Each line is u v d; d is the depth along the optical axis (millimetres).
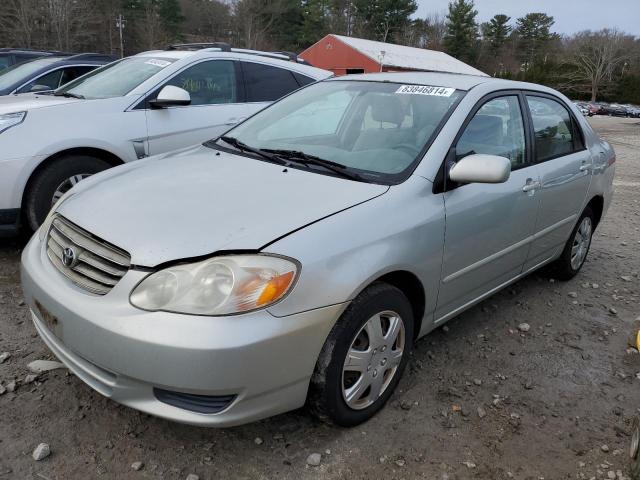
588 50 82188
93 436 2432
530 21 96125
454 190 2883
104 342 2084
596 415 2881
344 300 2266
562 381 3172
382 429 2619
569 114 4246
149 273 2098
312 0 69125
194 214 2328
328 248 2258
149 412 2105
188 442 2439
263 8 67938
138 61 5398
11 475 2188
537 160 3672
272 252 2141
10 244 4547
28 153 4062
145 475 2248
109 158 4605
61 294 2260
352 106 3393
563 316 4008
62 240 2469
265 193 2529
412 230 2586
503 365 3287
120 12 58125
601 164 4500
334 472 2336
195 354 1970
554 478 2418
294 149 3180
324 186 2621
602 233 6402
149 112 4809
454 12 78438
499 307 4082
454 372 3162
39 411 2555
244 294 2049
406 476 2354
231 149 3297
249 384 2070
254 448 2432
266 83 5738
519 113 3592
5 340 3117
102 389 2207
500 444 2600
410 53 47688
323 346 2307
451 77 3584
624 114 63125
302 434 2537
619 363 3420
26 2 49000
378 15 76125
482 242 3113
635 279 4879
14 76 7598
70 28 52188
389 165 2840
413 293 2797
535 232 3697
